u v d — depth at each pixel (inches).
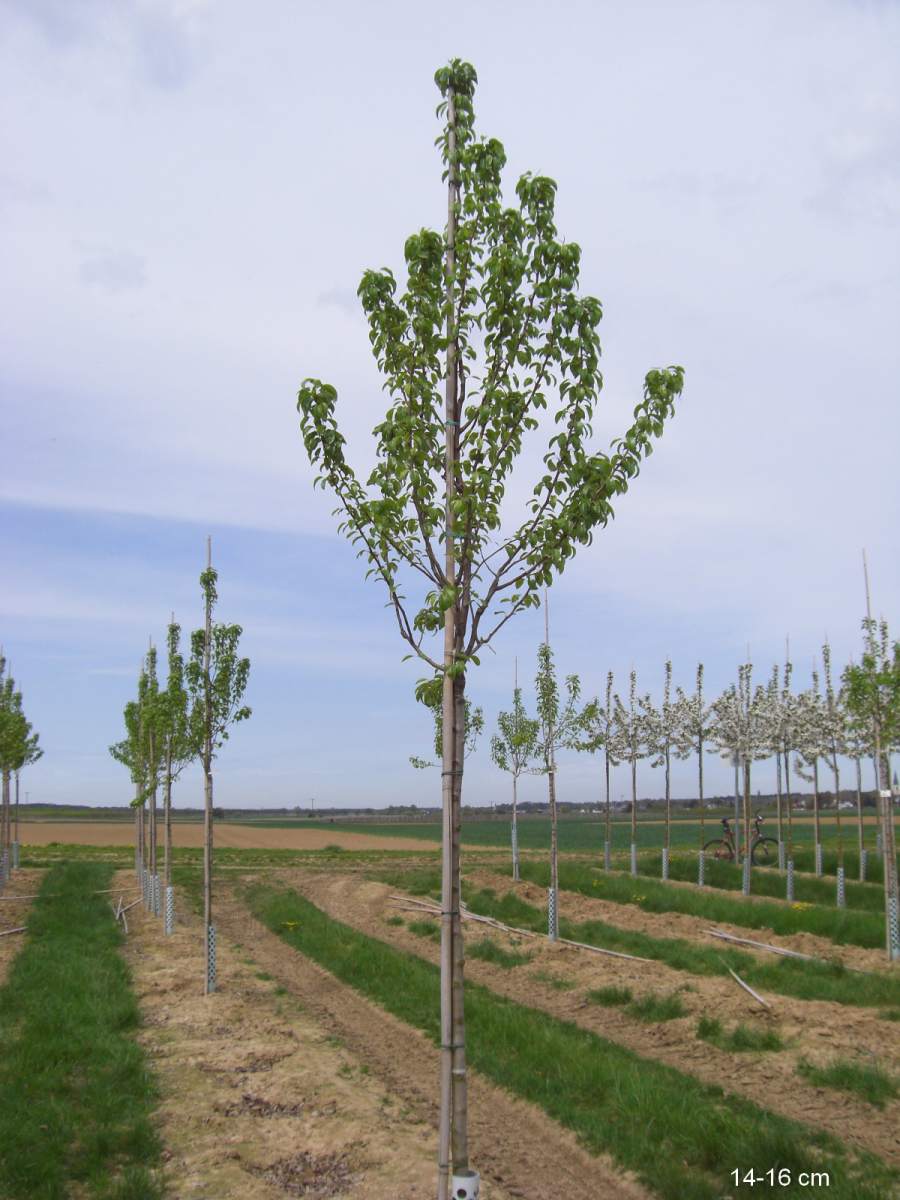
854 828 2400.3
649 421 248.4
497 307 245.3
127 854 1851.6
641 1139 301.9
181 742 797.2
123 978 553.9
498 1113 350.6
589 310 245.6
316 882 1230.3
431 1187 273.1
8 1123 305.4
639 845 2358.5
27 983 530.0
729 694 1200.8
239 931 825.5
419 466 247.0
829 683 1069.8
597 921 801.6
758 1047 412.8
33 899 995.3
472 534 243.0
